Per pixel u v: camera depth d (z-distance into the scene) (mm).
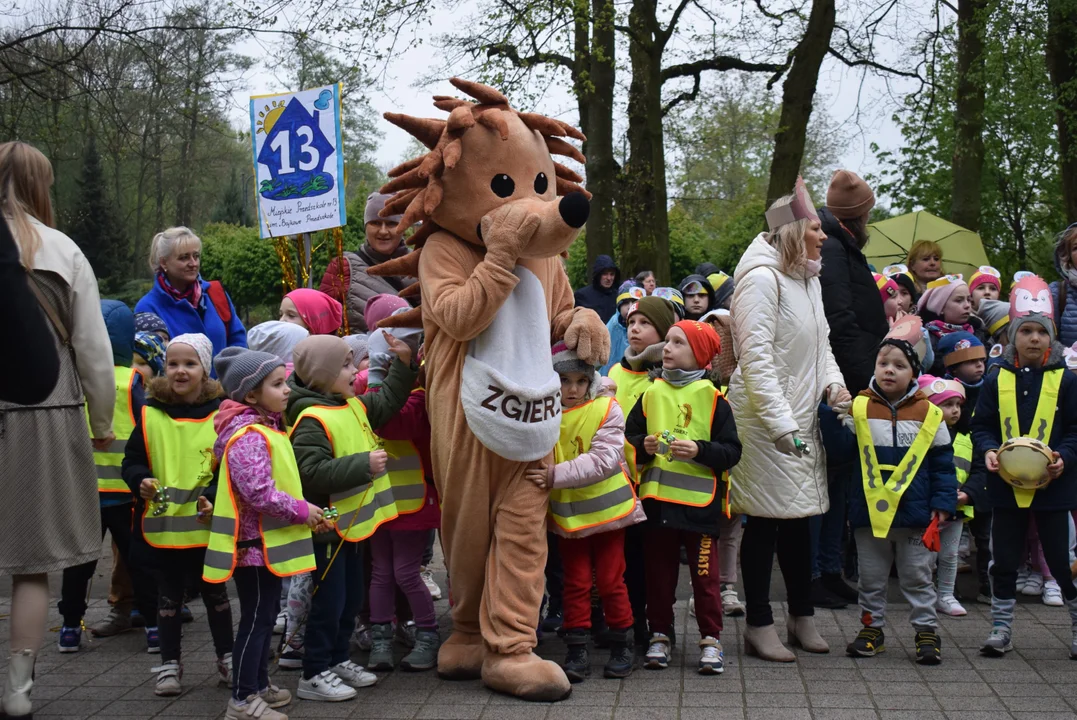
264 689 4473
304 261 7496
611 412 4988
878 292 6156
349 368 4883
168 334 6086
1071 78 16234
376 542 5246
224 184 45469
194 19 13219
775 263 5312
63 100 13367
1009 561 5309
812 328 5332
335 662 4883
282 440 4461
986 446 5535
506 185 4746
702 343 5156
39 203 4457
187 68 14023
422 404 5090
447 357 4805
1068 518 5277
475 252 4867
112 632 5871
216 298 6805
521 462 4746
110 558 8086
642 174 16062
